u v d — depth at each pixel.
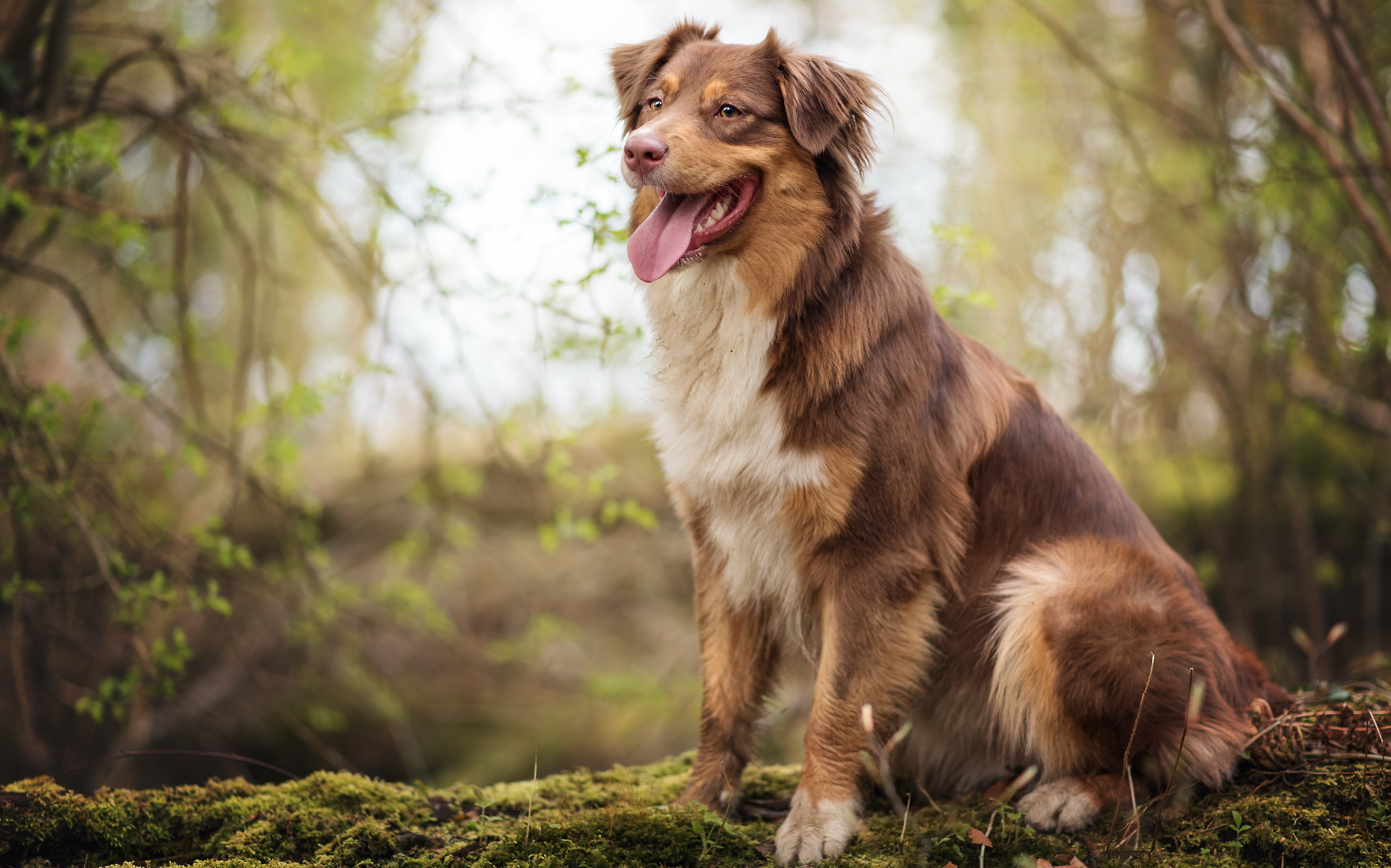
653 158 2.79
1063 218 7.72
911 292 2.93
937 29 8.44
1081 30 7.45
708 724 3.00
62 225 5.22
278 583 5.97
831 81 2.89
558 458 5.02
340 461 9.90
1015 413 3.07
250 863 2.50
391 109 4.57
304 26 7.30
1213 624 2.91
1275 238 6.48
